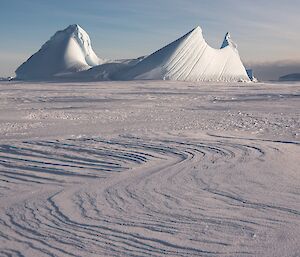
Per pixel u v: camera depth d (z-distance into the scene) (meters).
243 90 46.00
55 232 4.25
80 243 3.95
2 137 11.37
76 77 96.69
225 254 3.54
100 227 4.32
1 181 6.61
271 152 8.12
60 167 7.42
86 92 39.47
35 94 35.88
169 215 4.58
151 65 90.19
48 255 3.73
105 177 6.59
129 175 6.62
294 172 6.38
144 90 44.66
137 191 5.62
